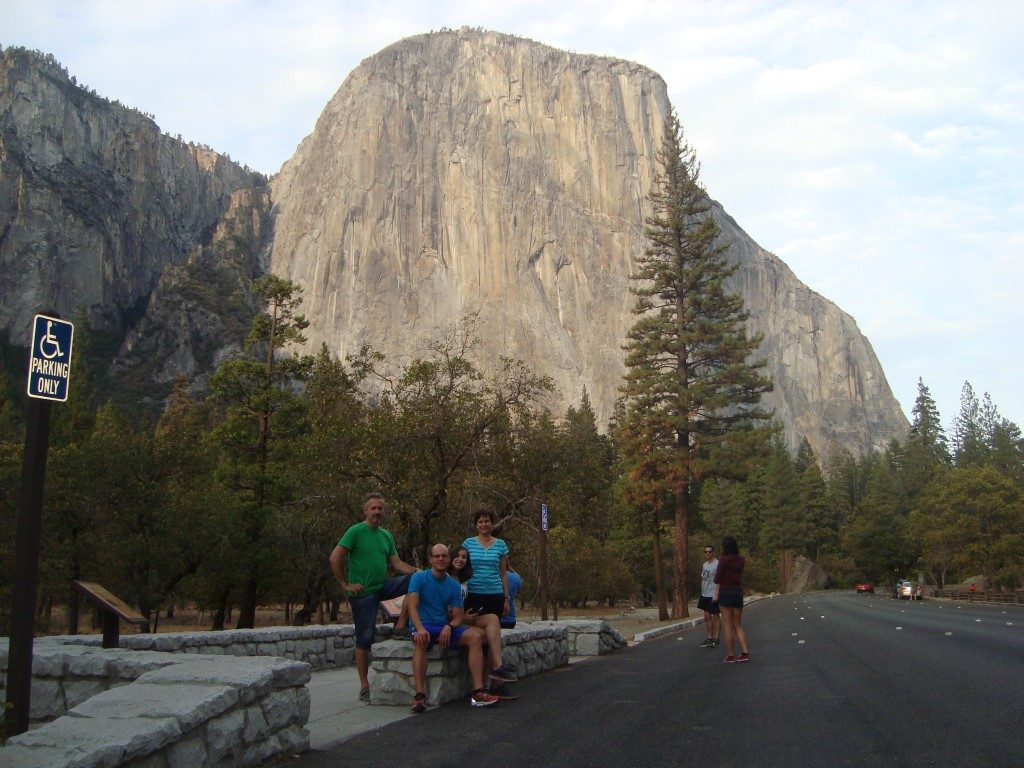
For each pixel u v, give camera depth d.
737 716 7.39
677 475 39.09
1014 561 65.44
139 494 33.03
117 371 172.75
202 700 5.17
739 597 12.91
